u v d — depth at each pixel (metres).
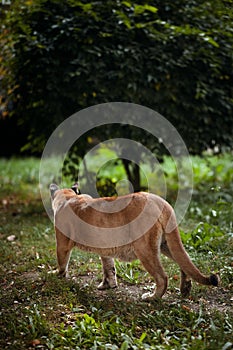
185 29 8.60
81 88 8.81
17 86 9.46
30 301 5.28
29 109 9.53
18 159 17.48
